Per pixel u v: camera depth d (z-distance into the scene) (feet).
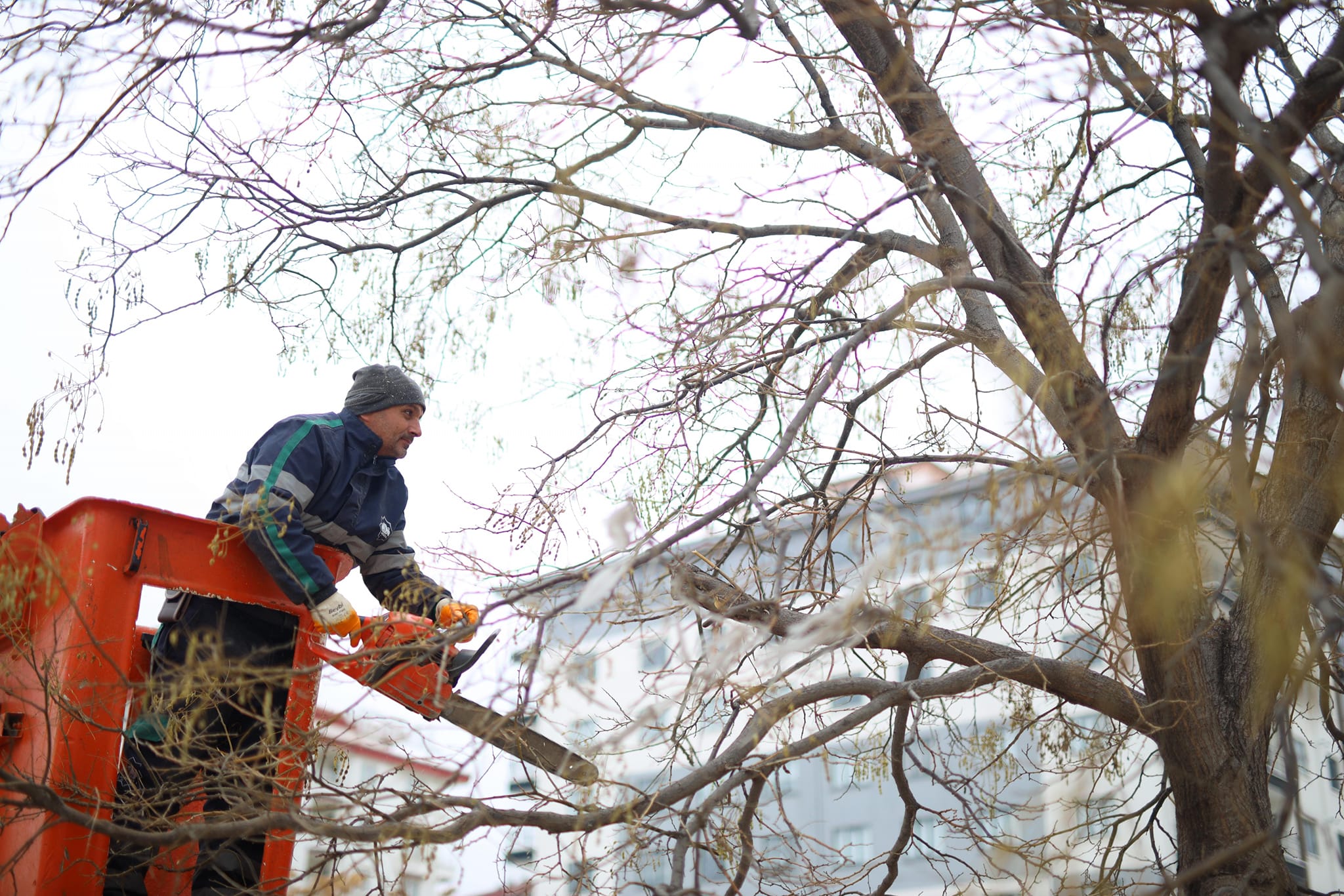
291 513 13.11
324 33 12.90
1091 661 15.62
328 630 13.28
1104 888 15.03
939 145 15.70
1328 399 15.40
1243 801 15.07
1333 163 12.60
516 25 17.04
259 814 11.68
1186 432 14.03
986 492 12.42
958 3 13.37
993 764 15.58
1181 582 13.88
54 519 12.99
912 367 14.53
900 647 15.70
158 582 12.78
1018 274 15.26
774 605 11.96
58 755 11.94
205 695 11.69
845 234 14.94
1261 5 12.73
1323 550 15.19
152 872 12.97
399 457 15.38
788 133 16.78
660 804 12.78
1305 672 10.51
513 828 13.23
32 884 11.66
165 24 11.89
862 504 13.93
